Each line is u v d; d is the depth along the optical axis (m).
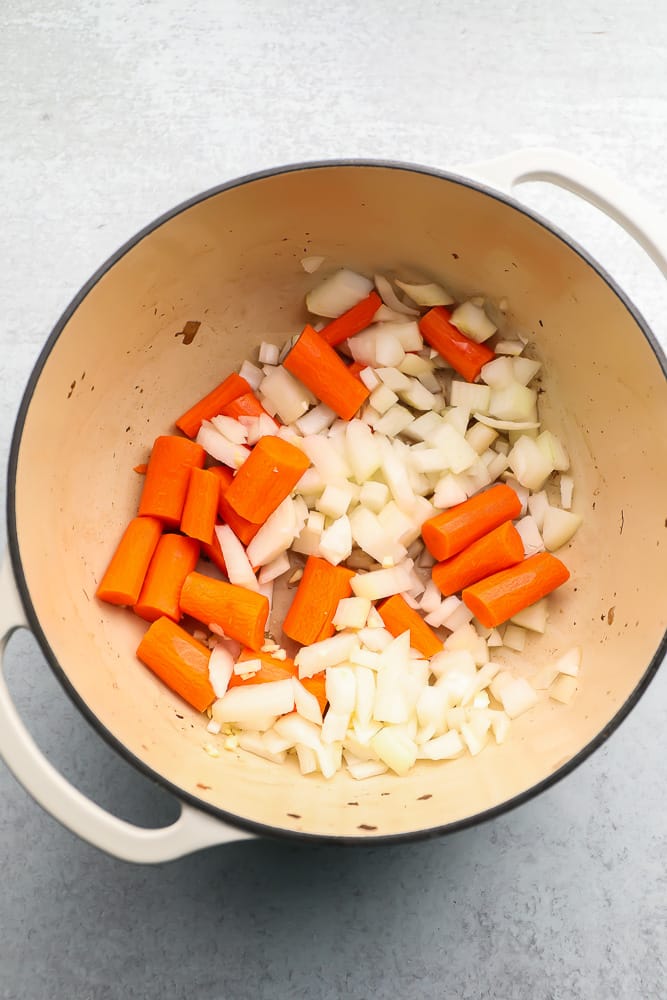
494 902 0.65
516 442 0.65
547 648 0.64
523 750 0.61
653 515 0.60
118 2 0.69
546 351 0.64
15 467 0.56
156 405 0.65
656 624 0.58
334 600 0.63
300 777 0.62
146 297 0.61
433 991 0.64
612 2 0.69
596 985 0.64
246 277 0.64
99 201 0.68
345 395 0.64
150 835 0.54
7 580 0.55
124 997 0.64
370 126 0.68
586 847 0.65
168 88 0.69
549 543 0.65
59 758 0.65
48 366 0.57
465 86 0.68
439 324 0.65
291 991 0.64
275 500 0.62
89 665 0.59
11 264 0.67
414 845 0.65
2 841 0.65
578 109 0.68
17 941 0.64
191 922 0.65
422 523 0.65
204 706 0.62
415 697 0.63
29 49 0.69
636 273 0.66
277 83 0.68
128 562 0.62
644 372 0.59
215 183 0.68
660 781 0.65
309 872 0.65
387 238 0.62
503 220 0.59
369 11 0.69
